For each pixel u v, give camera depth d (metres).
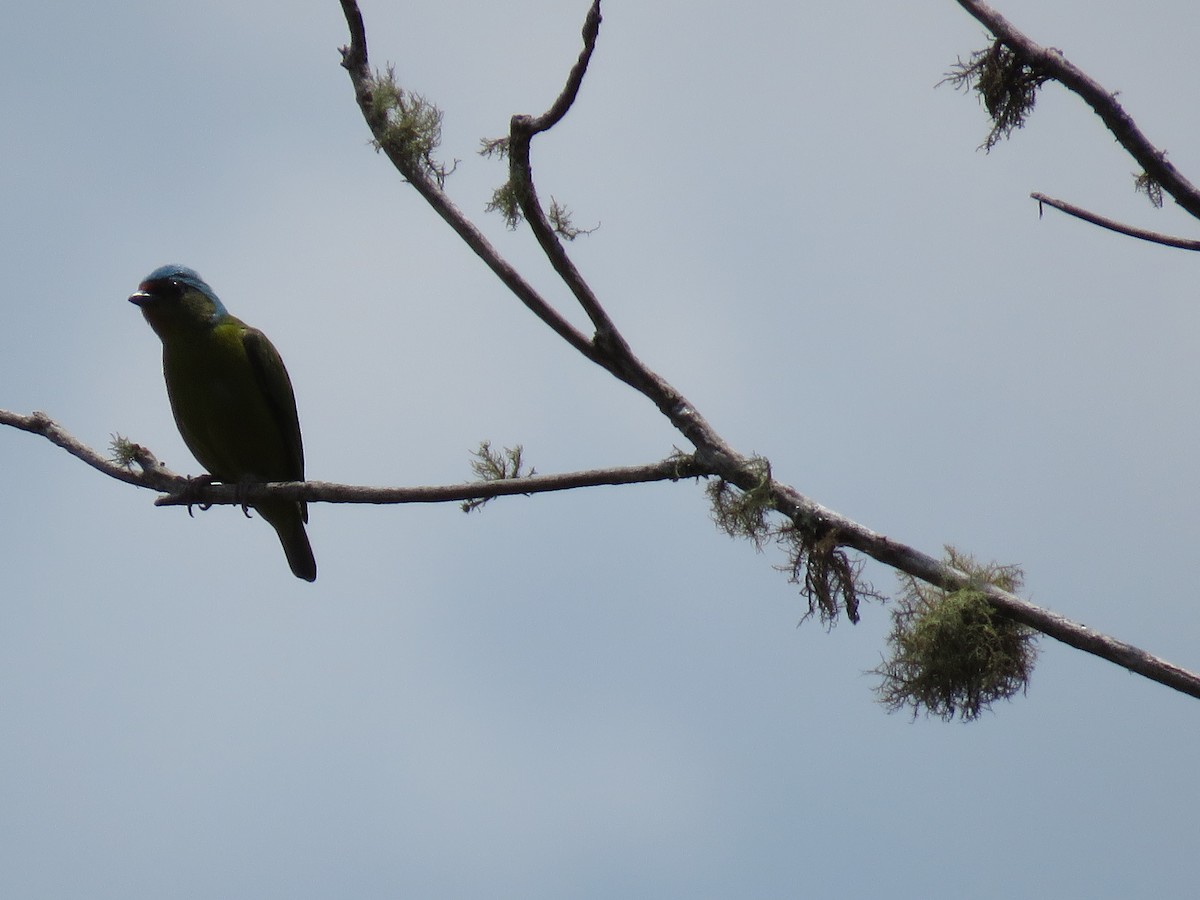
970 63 10.01
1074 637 8.76
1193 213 8.88
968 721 9.26
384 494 10.74
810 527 9.70
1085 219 9.14
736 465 9.84
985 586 9.20
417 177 10.67
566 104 9.46
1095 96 9.09
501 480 10.41
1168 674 8.40
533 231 9.78
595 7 9.13
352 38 10.95
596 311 9.99
